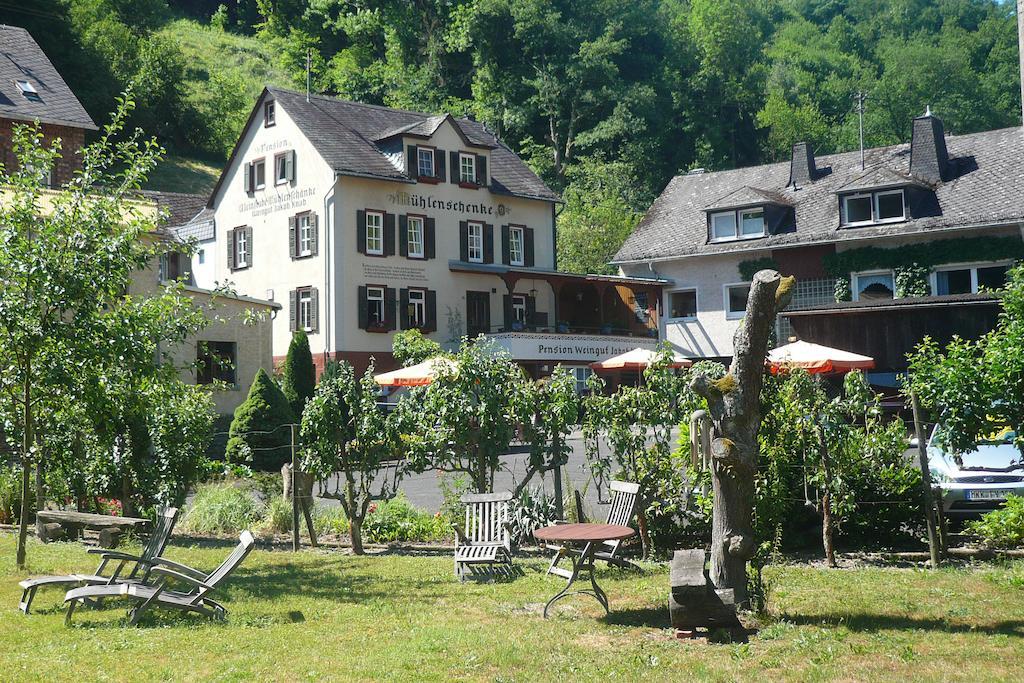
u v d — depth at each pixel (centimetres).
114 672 794
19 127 1327
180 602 989
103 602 1095
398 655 831
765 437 1272
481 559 1185
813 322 3012
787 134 8144
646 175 7719
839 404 1265
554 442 1475
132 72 8125
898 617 925
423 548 1510
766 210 4238
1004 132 4153
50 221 1262
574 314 5169
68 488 1758
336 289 4284
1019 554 1228
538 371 4378
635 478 1346
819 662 777
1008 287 1277
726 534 950
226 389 1761
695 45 8388
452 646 859
